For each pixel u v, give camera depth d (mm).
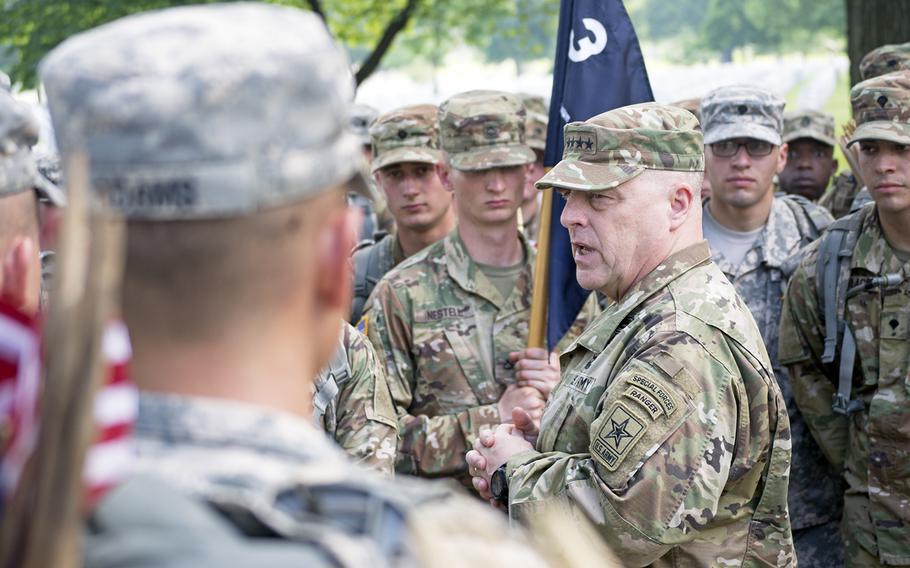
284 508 981
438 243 4816
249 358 1078
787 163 7379
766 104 5109
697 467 2838
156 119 1002
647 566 2965
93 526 939
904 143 4223
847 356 4480
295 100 1046
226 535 936
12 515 945
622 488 2848
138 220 1032
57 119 1042
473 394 4535
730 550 3023
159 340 1065
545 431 3289
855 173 5625
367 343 3701
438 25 15102
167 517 936
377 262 5352
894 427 4352
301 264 1100
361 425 3578
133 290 1060
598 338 3203
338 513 997
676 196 3174
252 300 1072
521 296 4656
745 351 2998
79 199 935
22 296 1857
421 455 4371
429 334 4590
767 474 3061
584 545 1302
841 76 29766
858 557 4531
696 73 21625
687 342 2938
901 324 4379
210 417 1047
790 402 4871
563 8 4426
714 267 3205
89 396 891
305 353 1139
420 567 988
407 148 5137
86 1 11930
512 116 4621
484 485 3400
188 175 1011
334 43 1146
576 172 3164
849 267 4492
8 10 12078
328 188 1101
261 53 1025
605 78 4332
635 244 3166
